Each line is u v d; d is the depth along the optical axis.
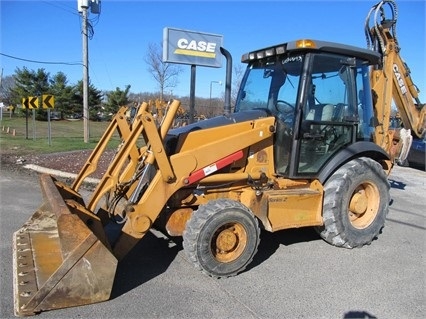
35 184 7.93
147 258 4.34
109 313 3.18
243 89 5.32
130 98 48.28
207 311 3.29
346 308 3.43
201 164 3.92
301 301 3.52
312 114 4.55
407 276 4.12
